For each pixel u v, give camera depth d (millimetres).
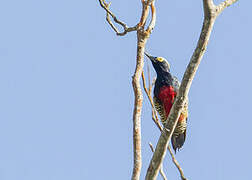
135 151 10164
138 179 9992
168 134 10094
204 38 9203
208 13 8953
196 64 9500
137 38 10969
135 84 10562
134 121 10383
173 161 10273
